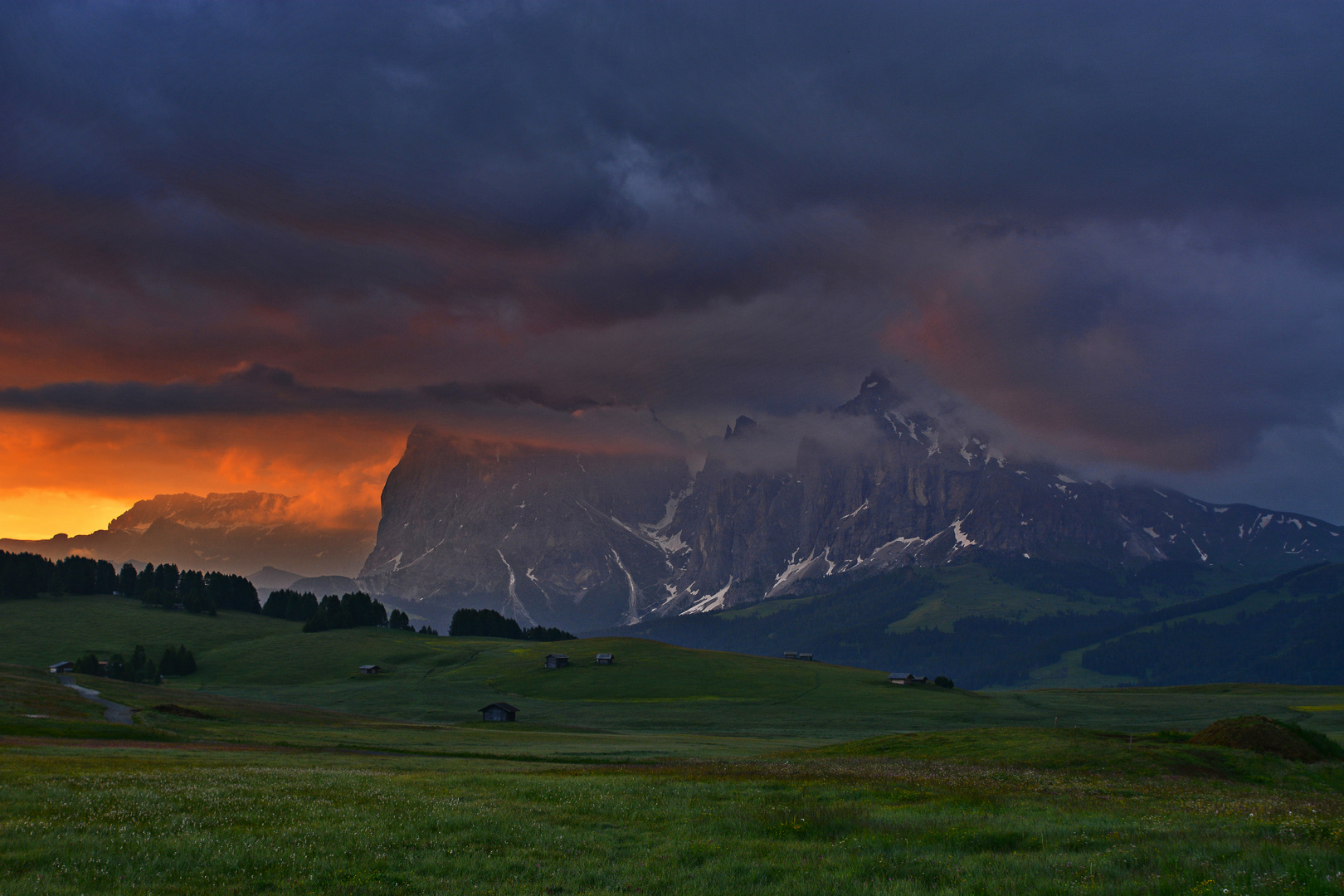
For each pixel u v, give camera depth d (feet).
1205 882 67.56
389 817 98.99
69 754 191.31
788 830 97.50
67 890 66.54
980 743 240.32
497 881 73.56
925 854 84.33
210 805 104.27
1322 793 169.37
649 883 73.51
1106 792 146.82
